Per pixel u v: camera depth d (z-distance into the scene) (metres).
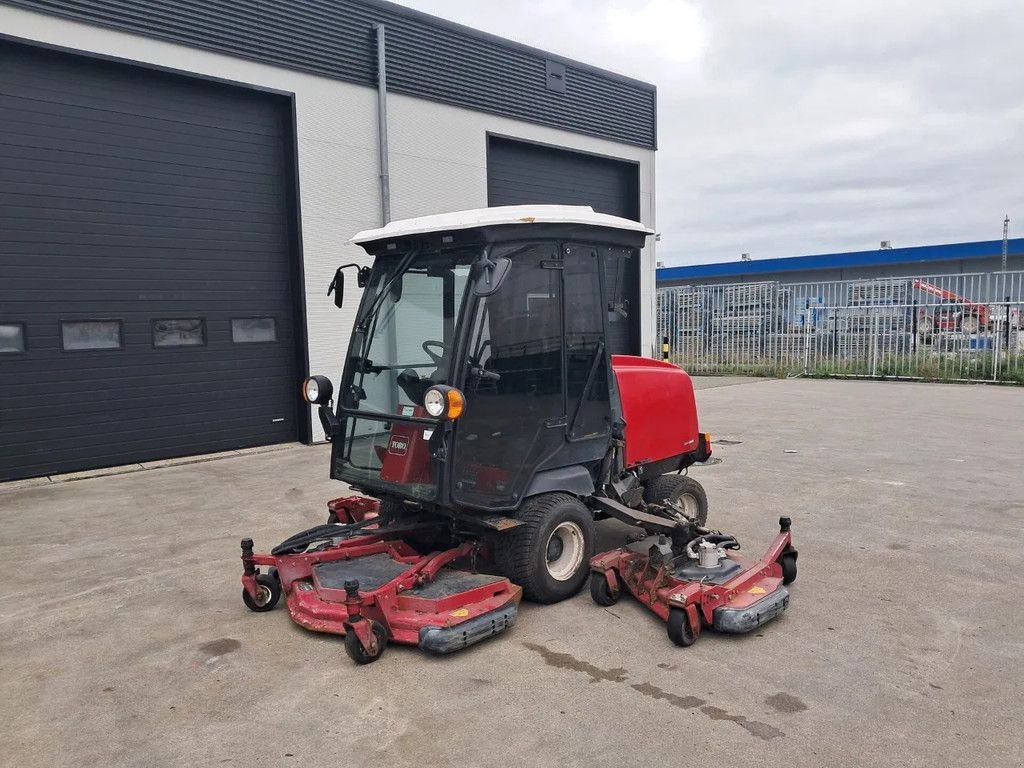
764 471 7.58
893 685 3.31
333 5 9.72
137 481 7.67
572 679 3.42
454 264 4.11
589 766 2.76
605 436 4.71
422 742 2.94
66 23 7.72
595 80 13.51
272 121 9.45
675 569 4.12
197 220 8.89
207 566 5.03
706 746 2.87
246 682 3.44
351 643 3.54
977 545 5.17
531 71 12.36
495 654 3.69
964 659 3.54
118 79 8.23
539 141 12.58
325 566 4.21
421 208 10.88
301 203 9.53
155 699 3.31
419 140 10.80
